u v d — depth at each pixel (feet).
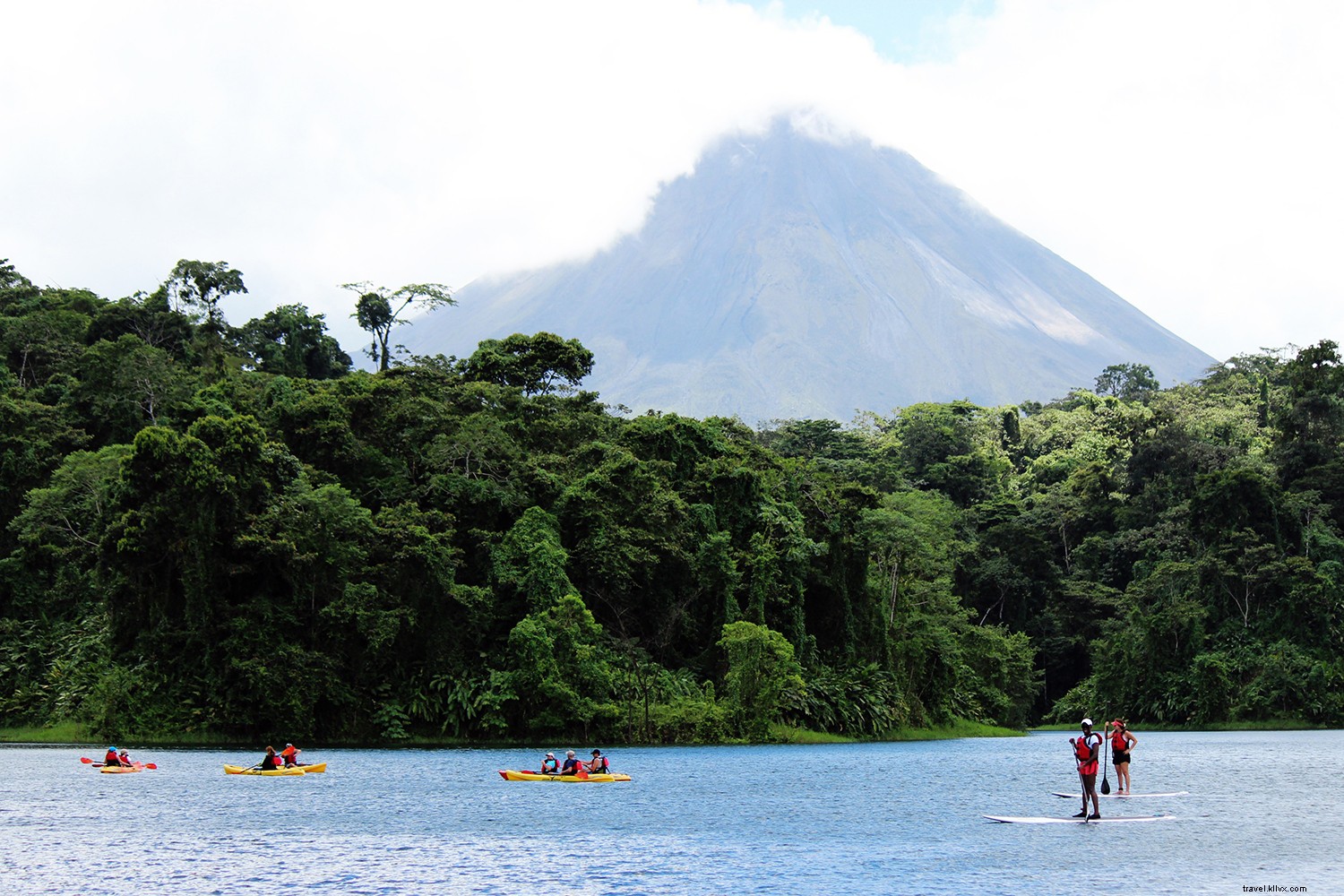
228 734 222.69
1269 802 150.30
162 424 304.50
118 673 225.35
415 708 230.89
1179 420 583.99
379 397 273.54
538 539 249.55
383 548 232.32
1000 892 95.09
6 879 98.12
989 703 364.38
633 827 127.03
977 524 506.89
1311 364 501.56
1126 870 103.71
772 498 303.68
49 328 362.33
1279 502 419.95
